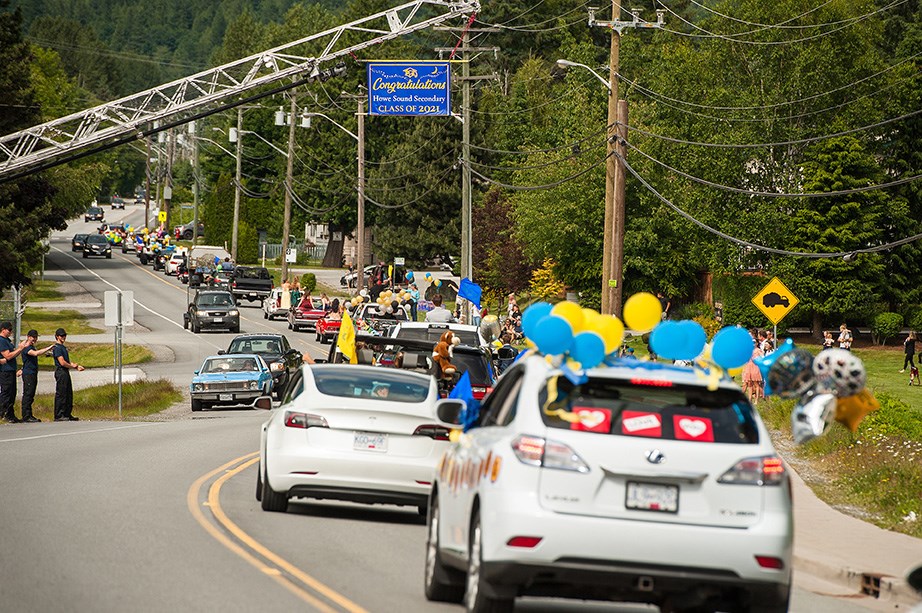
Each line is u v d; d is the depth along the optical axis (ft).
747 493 69.51
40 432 213.66
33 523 108.99
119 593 80.38
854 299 500.74
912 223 522.88
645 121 542.16
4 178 333.21
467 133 444.96
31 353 244.63
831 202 509.35
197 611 75.92
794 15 560.61
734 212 527.40
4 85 443.73
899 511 135.23
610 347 78.89
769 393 80.84
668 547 68.28
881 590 97.19
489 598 70.74
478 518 72.74
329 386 120.88
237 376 297.12
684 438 70.03
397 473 116.47
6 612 73.56
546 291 585.63
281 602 79.77
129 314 269.23
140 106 393.09
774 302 265.54
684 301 564.30
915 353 474.90
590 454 68.95
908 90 539.70
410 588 87.66
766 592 69.46
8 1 455.22
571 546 67.92
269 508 122.83
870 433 191.21
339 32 393.91
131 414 284.41
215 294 570.87
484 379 173.27
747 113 538.06
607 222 346.33
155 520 112.98
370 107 442.50
